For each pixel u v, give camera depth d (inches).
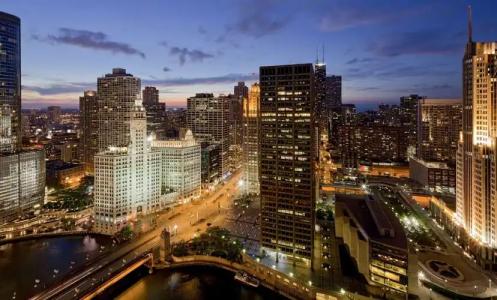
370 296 7145.7
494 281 7859.3
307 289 7716.5
